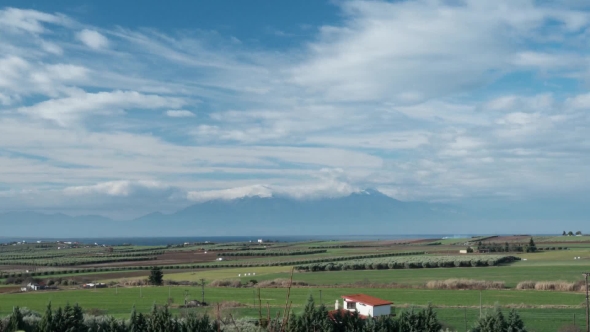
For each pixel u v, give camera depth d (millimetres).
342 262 147875
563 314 68688
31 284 117938
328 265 139250
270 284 111188
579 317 66250
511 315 49375
